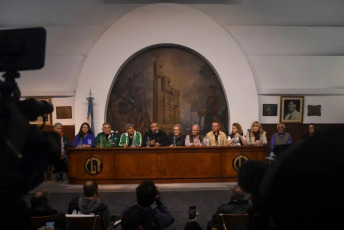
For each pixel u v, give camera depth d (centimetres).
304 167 40
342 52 1112
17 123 76
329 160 39
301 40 1109
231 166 791
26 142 82
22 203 72
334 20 1109
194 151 785
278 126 949
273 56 1106
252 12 1109
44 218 308
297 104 1095
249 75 1085
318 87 1102
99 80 1080
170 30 1088
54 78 1090
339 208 38
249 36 1109
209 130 1111
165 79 1112
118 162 777
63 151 890
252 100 1083
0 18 1089
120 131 1105
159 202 284
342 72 1107
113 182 778
